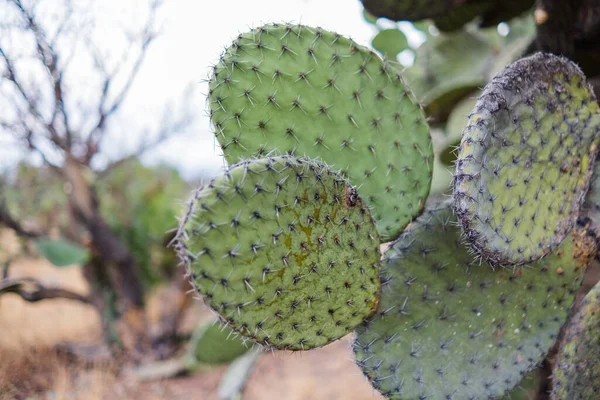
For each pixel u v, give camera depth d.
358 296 0.76
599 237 0.83
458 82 1.47
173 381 1.90
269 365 2.01
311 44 0.80
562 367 0.79
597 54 1.15
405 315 0.80
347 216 0.75
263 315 0.71
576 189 0.79
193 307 2.53
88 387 1.73
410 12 1.06
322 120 0.81
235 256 0.68
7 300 2.35
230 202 0.68
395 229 0.82
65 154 1.89
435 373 0.79
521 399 1.06
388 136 0.83
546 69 0.77
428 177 0.84
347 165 0.82
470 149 0.72
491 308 0.81
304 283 0.72
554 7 1.03
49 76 1.60
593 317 0.78
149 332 2.18
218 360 1.47
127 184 2.47
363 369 0.78
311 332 0.74
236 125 0.79
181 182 2.75
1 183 2.12
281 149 0.80
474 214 0.71
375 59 0.82
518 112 0.75
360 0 1.07
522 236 0.75
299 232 0.72
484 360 0.80
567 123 0.78
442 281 0.81
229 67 0.78
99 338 2.20
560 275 0.82
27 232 2.01
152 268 2.30
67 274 2.95
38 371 1.82
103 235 2.10
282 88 0.79
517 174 0.75
